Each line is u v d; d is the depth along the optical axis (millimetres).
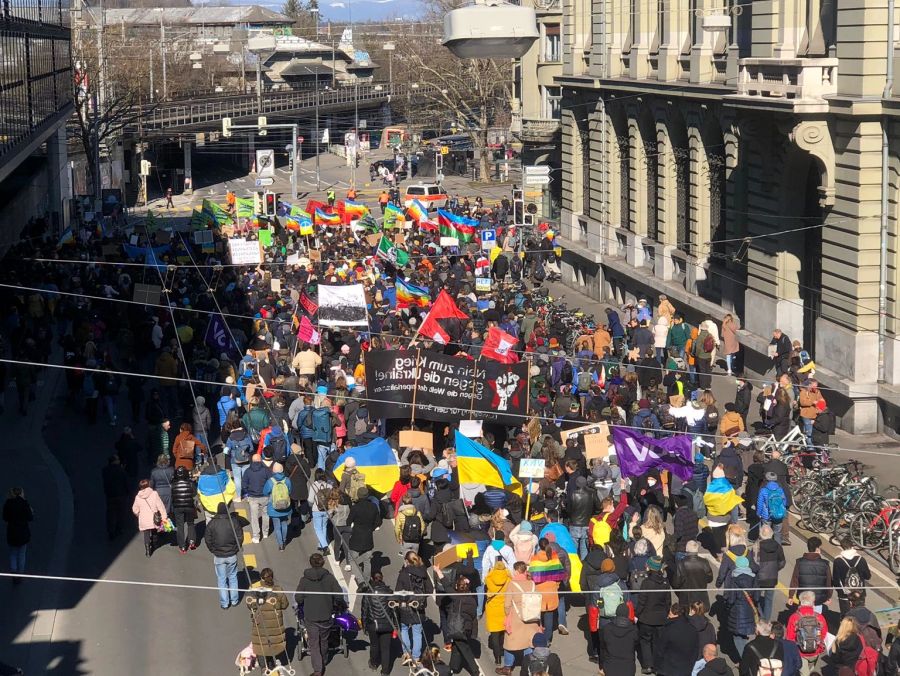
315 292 39375
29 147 49406
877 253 29781
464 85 99938
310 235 56625
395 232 58250
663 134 42625
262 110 119062
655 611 17906
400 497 23391
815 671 18016
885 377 29781
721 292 38688
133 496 26203
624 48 47125
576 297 51031
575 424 26703
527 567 18672
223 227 61219
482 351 28922
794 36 33125
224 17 179750
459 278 44438
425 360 25469
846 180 30156
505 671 18375
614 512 20641
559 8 63531
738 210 36719
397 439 27047
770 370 33906
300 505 25219
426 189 81938
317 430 26906
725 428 26469
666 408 26625
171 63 130000
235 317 39281
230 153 134000
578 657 19125
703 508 23281
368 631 18734
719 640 19406
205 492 23344
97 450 30312
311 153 142500
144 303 38156
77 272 46250
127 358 36156
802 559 18734
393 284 42219
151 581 22391
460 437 22062
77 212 77750
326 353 34250
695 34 40469
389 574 22094
